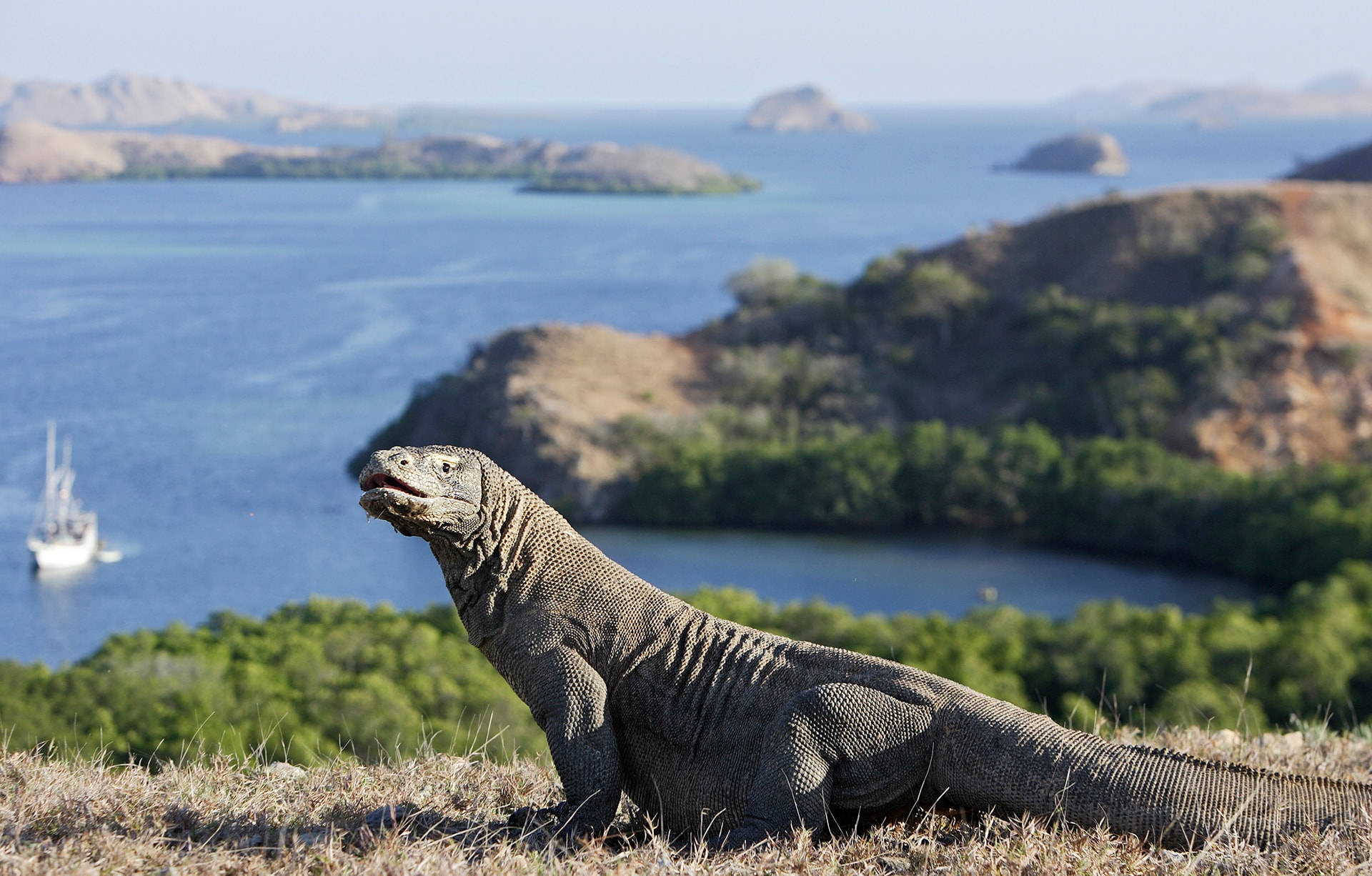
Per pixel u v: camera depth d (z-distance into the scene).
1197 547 108.06
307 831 8.06
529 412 136.12
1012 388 148.38
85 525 119.88
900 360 156.62
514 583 8.95
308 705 32.72
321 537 123.69
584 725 8.58
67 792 8.59
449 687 34.62
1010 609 61.53
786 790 8.12
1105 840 7.56
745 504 122.56
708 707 8.73
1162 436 132.75
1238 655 52.03
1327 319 142.25
